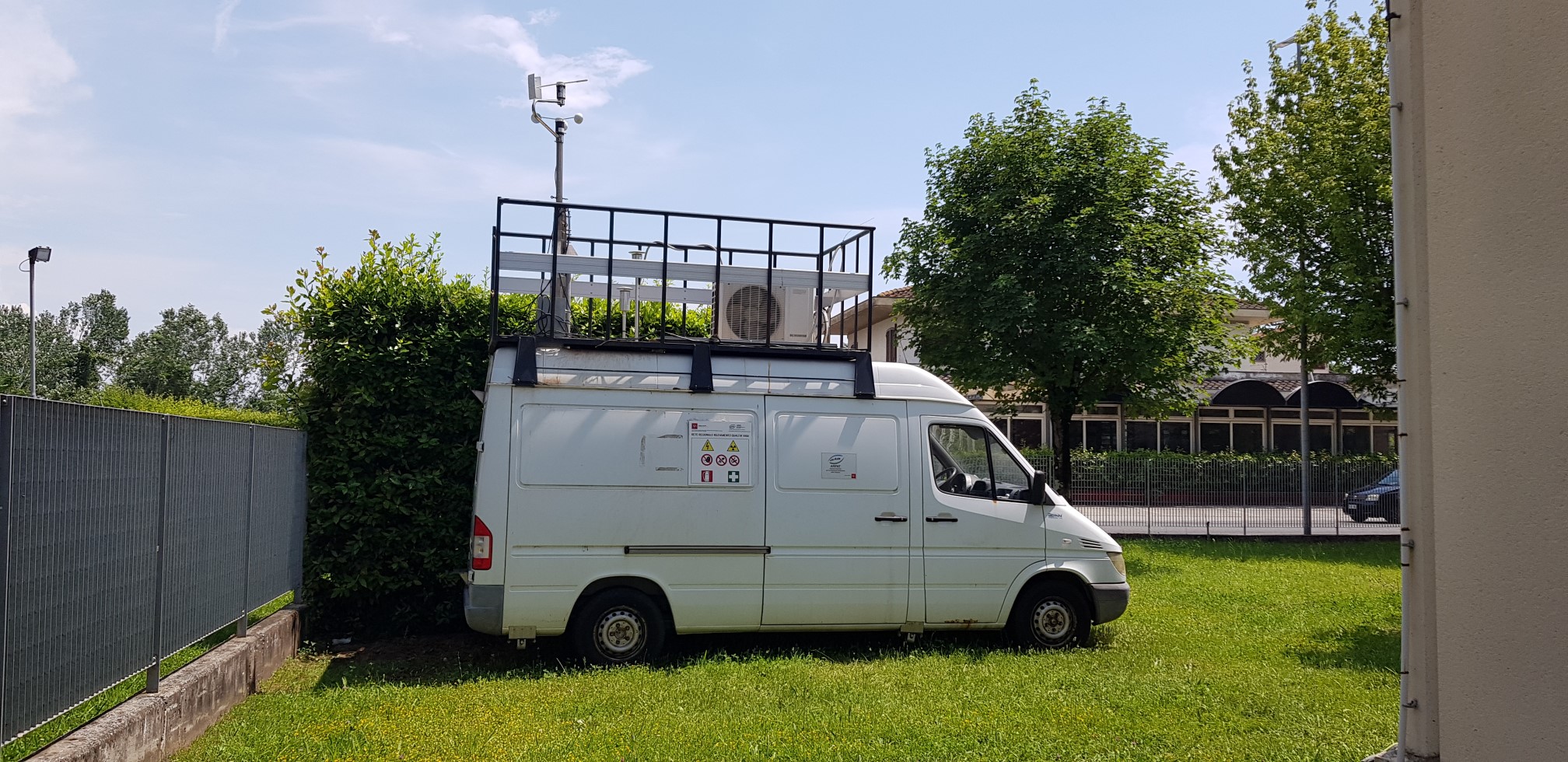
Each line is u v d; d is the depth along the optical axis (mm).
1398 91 3771
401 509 9031
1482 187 3289
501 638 9211
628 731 5922
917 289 18562
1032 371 17422
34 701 4180
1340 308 19406
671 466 8008
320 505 9086
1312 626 10008
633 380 8055
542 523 7746
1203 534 21688
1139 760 5449
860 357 8586
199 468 6180
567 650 8336
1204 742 5785
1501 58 3229
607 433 7938
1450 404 3395
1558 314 3025
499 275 8219
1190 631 9656
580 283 8812
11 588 3984
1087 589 8852
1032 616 8719
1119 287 16719
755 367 8352
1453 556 3363
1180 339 17203
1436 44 3492
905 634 8875
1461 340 3357
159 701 5188
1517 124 3170
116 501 4973
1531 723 3082
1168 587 13023
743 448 8164
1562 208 3021
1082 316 17422
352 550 8977
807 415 8344
